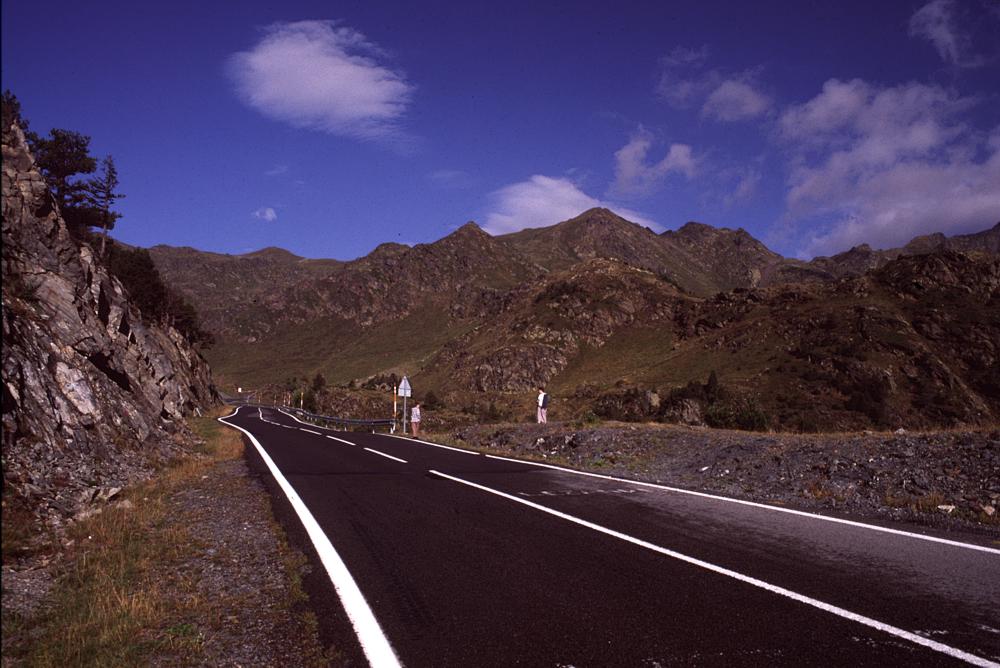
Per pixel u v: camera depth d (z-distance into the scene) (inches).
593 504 329.4
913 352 4500.5
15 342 377.1
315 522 288.0
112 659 138.9
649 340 7224.4
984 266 5285.4
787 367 4761.3
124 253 2251.5
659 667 132.7
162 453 515.2
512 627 157.4
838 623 157.0
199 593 187.6
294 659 140.0
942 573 199.3
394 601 178.7
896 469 361.7
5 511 243.0
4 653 140.9
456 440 806.5
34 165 665.6
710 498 346.6
